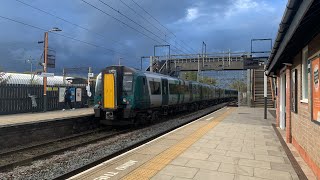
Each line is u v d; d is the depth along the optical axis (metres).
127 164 7.44
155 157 8.17
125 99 16.50
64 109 25.06
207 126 14.85
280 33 6.45
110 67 16.73
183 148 9.38
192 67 46.00
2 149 11.30
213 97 41.66
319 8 4.69
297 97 9.17
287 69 10.69
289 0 4.69
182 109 27.05
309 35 6.57
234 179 6.29
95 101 17.11
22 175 7.77
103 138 13.66
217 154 8.57
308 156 7.34
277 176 6.52
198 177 6.41
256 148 9.45
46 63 23.89
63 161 9.28
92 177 6.40
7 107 20.61
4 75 33.75
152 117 19.58
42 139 13.25
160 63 46.69
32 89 22.69
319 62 6.01
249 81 35.44
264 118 19.55
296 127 9.30
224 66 44.09
